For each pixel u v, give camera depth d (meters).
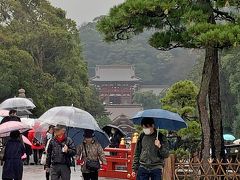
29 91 57.16
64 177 11.18
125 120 98.88
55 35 63.09
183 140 17.67
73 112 12.12
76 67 69.06
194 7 11.79
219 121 12.94
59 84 63.62
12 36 60.62
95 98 95.62
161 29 12.35
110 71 134.38
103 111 96.19
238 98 51.84
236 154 15.16
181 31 12.34
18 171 13.22
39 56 65.25
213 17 12.02
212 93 12.97
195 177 11.42
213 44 10.88
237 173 11.44
